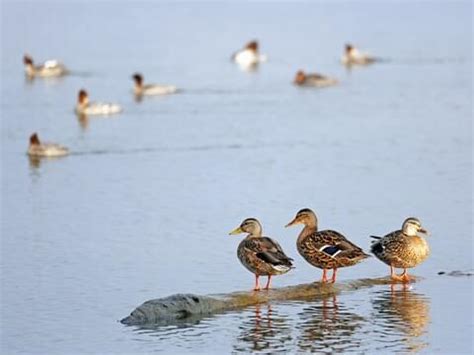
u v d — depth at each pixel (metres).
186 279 22.62
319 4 130.00
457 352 18.31
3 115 47.78
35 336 19.36
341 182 32.47
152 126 44.09
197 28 96.56
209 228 26.91
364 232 26.31
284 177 33.28
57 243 25.70
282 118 45.69
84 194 31.34
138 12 116.38
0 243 25.78
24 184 33.06
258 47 76.81
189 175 33.81
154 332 19.44
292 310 20.53
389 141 39.72
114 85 58.91
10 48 78.62
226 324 19.73
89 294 21.72
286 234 26.19
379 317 20.12
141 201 30.16
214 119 45.62
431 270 23.12
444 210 28.58
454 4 128.38
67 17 107.94
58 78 62.22
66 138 41.50
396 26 97.62
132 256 24.44
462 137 40.47
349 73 63.69
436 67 64.94
